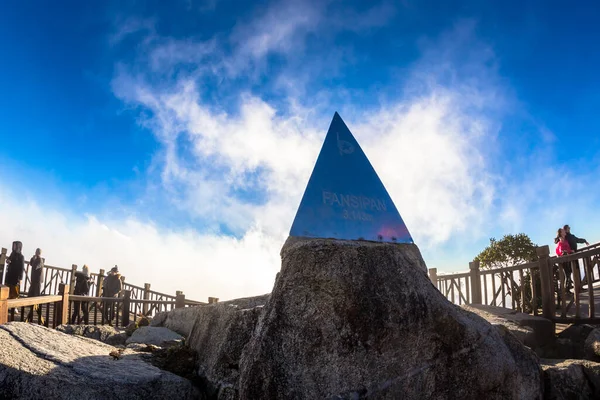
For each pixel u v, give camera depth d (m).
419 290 3.36
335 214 3.66
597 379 4.75
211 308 4.82
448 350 3.27
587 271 7.25
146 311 12.26
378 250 3.37
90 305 11.08
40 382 2.93
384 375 3.03
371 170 4.04
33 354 3.30
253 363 3.00
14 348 3.31
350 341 3.02
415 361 3.14
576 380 4.63
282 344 3.04
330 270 3.17
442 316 3.34
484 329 3.57
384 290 3.20
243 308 4.36
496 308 8.40
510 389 3.49
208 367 4.05
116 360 3.75
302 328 3.07
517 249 14.59
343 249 3.26
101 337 7.46
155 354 4.47
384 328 3.09
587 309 9.63
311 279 3.17
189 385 3.65
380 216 3.85
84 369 3.28
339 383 2.95
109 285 13.41
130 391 3.21
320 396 2.91
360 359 3.01
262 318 3.23
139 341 6.27
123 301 11.38
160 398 3.38
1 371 2.93
